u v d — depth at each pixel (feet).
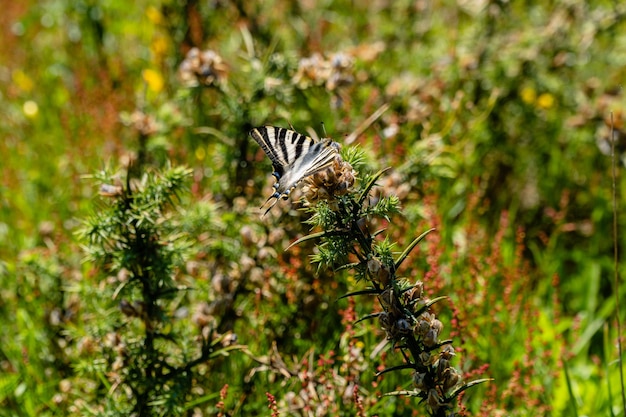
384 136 21.42
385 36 29.60
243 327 18.57
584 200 26.37
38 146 28.71
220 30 27.86
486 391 18.38
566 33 27.45
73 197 24.58
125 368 15.99
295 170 11.45
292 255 18.31
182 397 15.47
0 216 24.67
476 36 27.37
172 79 26.89
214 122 23.52
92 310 18.89
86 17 33.27
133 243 15.26
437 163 21.76
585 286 23.90
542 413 17.85
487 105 25.91
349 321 17.06
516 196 26.32
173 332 16.60
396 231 18.81
